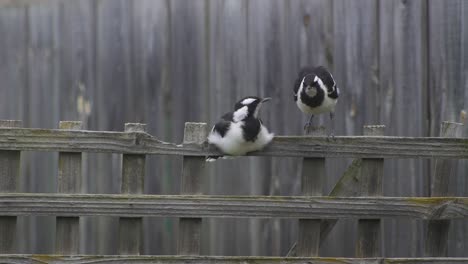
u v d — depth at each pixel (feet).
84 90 38.50
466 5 35.22
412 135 36.01
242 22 37.37
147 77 38.11
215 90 37.65
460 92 35.37
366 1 36.37
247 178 37.73
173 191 38.01
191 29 37.78
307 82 32.83
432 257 29.37
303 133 37.04
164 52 37.96
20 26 38.75
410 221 36.29
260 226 37.78
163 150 27.81
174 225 38.14
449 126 29.09
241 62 37.40
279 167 37.45
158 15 37.93
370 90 36.42
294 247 30.07
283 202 28.19
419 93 35.88
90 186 38.50
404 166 36.11
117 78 38.29
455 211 28.68
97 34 38.32
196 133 28.02
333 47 36.73
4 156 27.55
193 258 28.07
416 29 35.88
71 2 38.37
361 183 28.76
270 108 37.22
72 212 27.50
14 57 38.83
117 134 27.55
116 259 27.76
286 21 37.04
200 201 27.86
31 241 38.99
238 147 27.71
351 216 28.43
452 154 28.63
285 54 37.09
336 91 33.53
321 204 28.32
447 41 35.53
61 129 27.61
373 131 28.73
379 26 36.29
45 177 38.81
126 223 28.07
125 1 38.11
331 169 36.78
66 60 38.58
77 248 27.89
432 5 35.70
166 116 38.04
